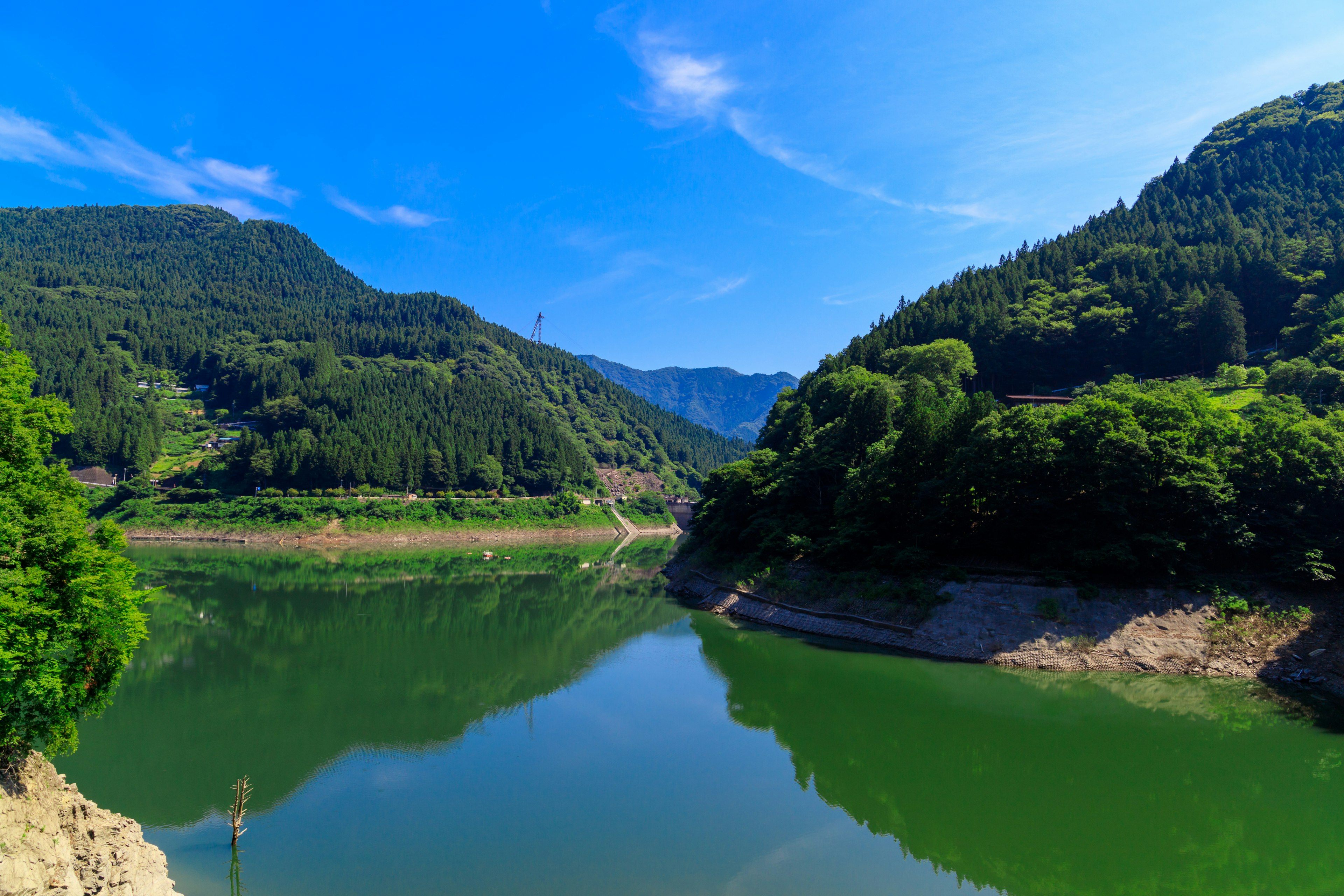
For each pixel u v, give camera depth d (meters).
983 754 36.00
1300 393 83.06
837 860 26.00
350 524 156.00
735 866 25.38
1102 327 123.19
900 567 60.34
